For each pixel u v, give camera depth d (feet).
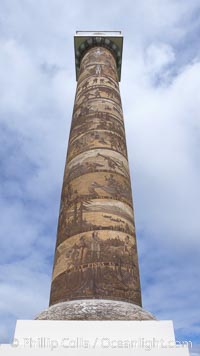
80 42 60.03
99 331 28.02
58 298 32.12
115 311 29.43
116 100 48.78
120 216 36.58
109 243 34.06
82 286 31.48
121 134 44.80
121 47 60.18
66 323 28.48
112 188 38.32
